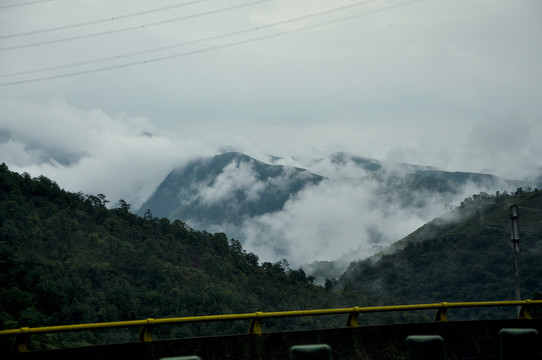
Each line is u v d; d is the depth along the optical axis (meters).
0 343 9.00
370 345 11.63
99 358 9.64
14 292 85.06
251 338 10.82
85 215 137.50
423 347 7.69
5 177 127.75
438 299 150.50
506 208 190.75
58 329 9.24
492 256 158.25
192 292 110.81
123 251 122.94
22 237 106.75
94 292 100.44
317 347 6.98
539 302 13.50
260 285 130.75
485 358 12.33
